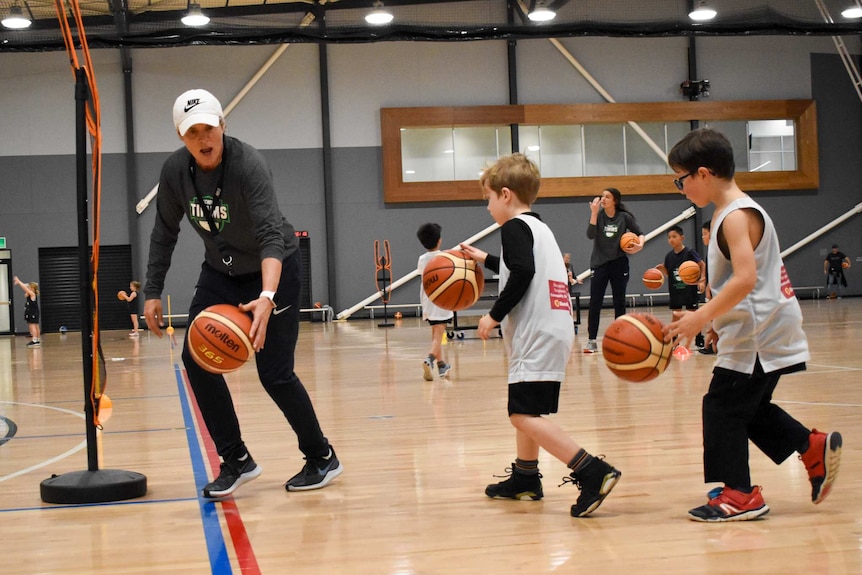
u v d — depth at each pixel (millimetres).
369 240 20906
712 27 14875
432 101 20938
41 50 14758
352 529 2951
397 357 10578
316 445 3648
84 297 3588
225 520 3125
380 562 2549
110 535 2947
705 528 2830
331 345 12961
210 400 3461
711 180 2916
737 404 2910
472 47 20953
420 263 7977
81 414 6262
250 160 3295
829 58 21953
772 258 2875
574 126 21109
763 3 17703
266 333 3494
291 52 20609
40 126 20203
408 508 3240
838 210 21969
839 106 21984
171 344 14898
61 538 2918
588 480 3000
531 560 2525
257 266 3471
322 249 20781
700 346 10031
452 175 20984
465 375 8281
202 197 3338
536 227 3139
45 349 14711
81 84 3574
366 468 4035
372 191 20906
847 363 8055
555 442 3025
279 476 3928
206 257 3555
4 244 20188
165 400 7004
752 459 3914
